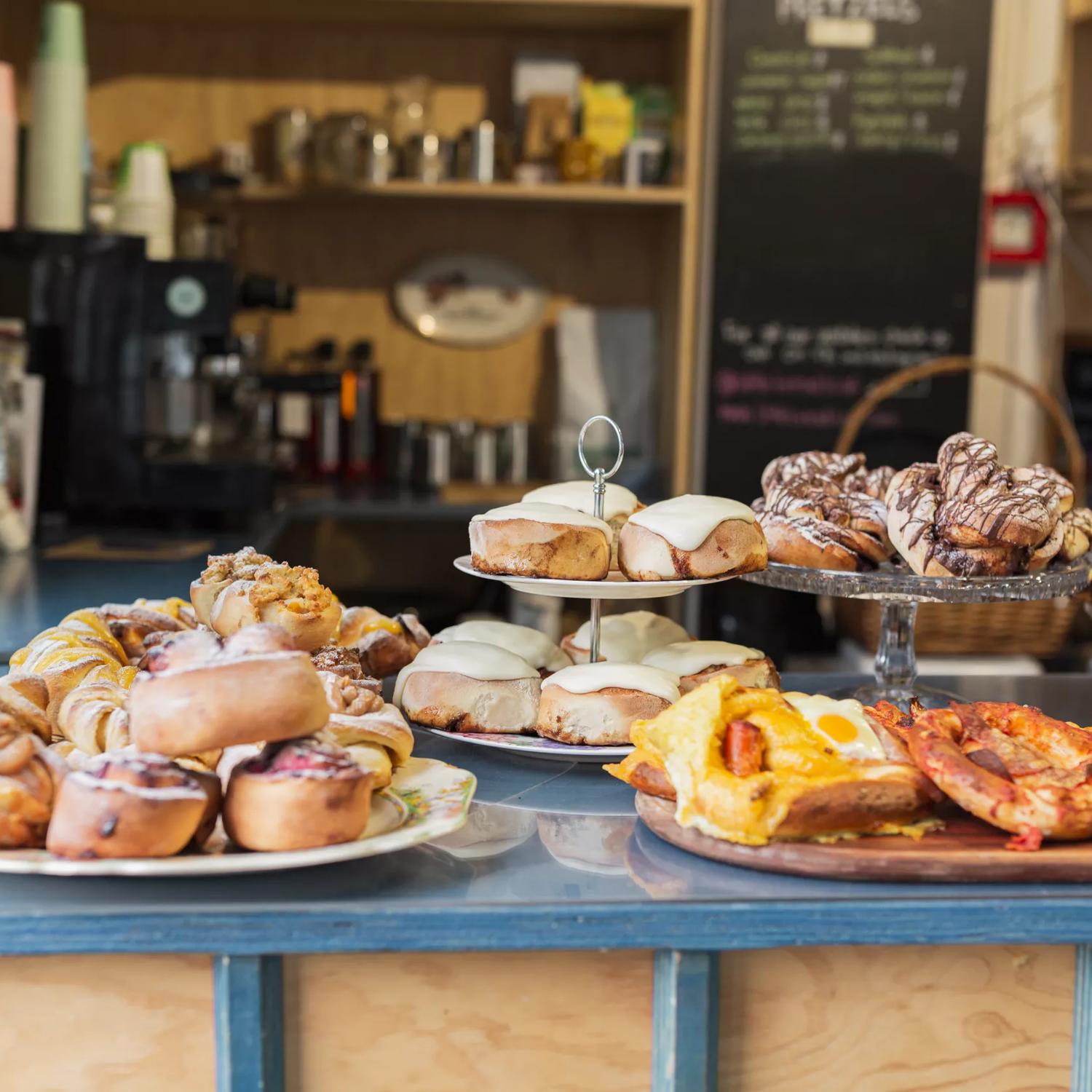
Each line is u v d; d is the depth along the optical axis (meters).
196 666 0.76
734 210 3.32
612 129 3.35
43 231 2.68
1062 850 0.82
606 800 0.98
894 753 0.87
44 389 2.70
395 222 3.59
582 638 1.25
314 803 0.76
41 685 0.94
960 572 1.18
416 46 3.52
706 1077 0.80
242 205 3.54
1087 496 3.36
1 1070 0.79
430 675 1.10
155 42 3.46
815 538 1.23
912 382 3.36
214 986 0.78
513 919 0.76
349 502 3.05
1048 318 3.54
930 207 3.34
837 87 3.30
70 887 0.78
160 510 2.82
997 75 3.50
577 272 3.65
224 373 2.87
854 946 0.82
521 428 3.49
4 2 3.28
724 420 3.37
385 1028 0.81
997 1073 0.84
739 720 0.88
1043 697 1.37
